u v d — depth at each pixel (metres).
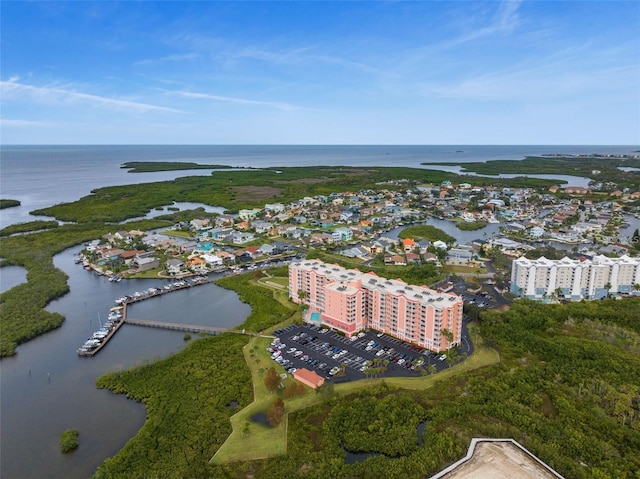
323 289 180.88
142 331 177.12
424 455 100.62
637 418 112.25
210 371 140.75
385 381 134.25
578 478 92.75
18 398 131.38
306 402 124.25
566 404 118.38
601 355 140.75
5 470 102.69
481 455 99.12
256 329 169.62
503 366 140.50
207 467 99.69
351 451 106.56
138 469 100.12
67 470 102.75
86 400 129.75
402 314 161.25
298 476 96.12
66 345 165.50
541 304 184.12
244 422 115.75
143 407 126.12
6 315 184.50
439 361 146.38
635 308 180.25
